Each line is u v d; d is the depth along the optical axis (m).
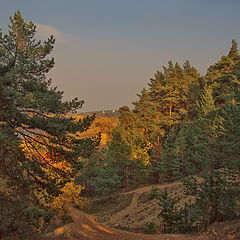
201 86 60.94
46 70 14.02
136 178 51.00
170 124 57.62
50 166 14.09
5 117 11.63
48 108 12.30
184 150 42.59
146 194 40.38
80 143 13.70
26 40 13.95
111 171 48.34
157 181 49.66
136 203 38.50
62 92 13.98
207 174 20.84
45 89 14.02
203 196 20.53
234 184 20.20
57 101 12.47
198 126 41.62
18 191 13.38
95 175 52.28
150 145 52.81
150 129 57.91
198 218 21.08
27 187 13.66
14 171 13.52
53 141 13.27
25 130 13.09
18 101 11.58
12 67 13.29
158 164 47.12
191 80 67.62
